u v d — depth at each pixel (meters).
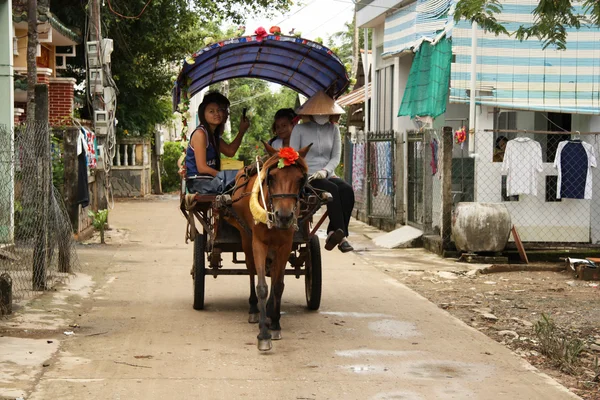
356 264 13.12
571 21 9.09
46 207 10.14
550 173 13.67
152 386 6.34
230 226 8.87
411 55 18.47
